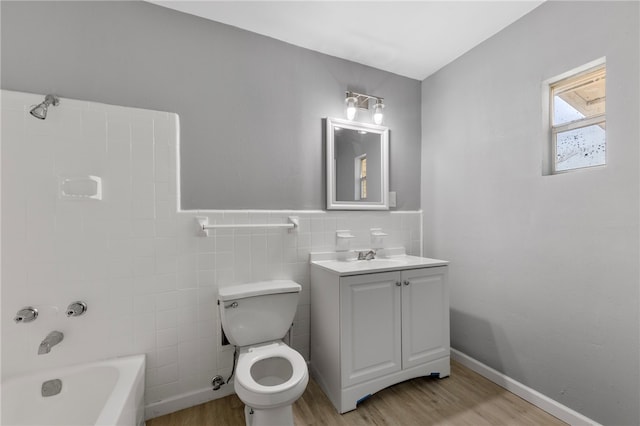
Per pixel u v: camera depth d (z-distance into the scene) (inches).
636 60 51.4
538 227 67.2
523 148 70.5
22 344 55.5
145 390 63.9
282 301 69.7
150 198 64.9
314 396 70.8
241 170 74.8
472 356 83.9
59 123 57.9
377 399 70.1
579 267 59.7
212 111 71.7
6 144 54.6
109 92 62.1
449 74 92.0
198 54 70.4
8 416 51.2
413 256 97.7
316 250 83.3
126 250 62.9
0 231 54.3
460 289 88.0
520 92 71.2
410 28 75.6
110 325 61.5
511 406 66.9
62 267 58.1
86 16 60.6
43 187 56.8
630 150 52.3
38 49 57.1
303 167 82.8
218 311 71.0
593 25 57.2
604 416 55.7
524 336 70.1
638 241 51.4
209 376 70.0
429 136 100.0
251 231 75.1
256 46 77.0
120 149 62.5
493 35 77.9
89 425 55.6
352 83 90.6
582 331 59.2
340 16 71.0
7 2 55.4
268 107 78.3
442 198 94.5
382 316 70.7
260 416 51.4
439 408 66.4
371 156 92.0
